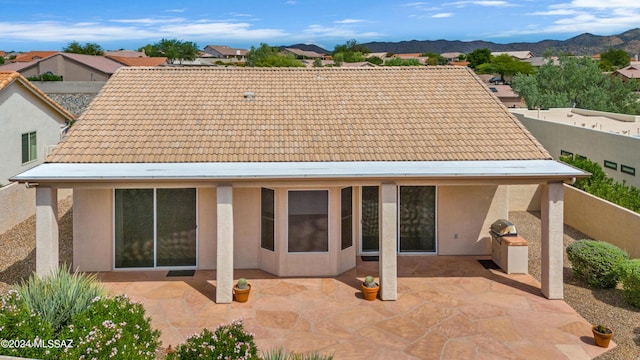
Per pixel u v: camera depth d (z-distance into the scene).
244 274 16.66
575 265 15.89
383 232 14.41
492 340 12.05
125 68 21.83
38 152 30.17
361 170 14.42
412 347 11.73
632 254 18.45
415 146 16.48
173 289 15.30
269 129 17.47
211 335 8.91
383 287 14.42
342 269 16.81
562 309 13.82
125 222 16.91
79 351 7.89
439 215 18.59
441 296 14.77
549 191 14.42
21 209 22.64
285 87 21.00
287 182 14.20
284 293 14.99
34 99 29.64
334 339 12.12
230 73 22.11
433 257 18.45
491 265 17.56
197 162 15.25
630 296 13.97
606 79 63.59
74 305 9.90
